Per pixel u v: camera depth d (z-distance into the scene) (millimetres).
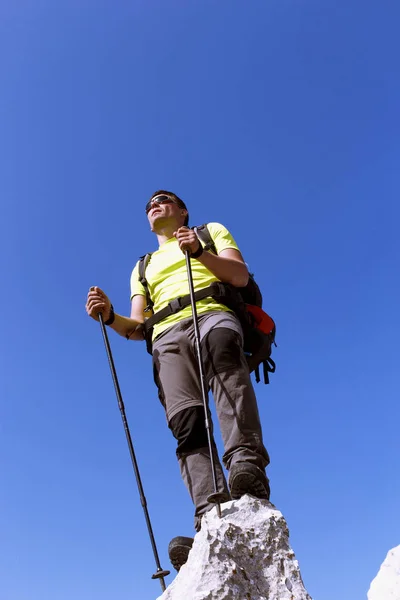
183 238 4105
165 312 4398
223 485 3781
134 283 4957
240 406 3762
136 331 4660
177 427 3992
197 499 3756
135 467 3650
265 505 3281
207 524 3111
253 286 4684
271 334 4668
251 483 3348
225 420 3775
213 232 4727
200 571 2881
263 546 3049
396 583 3959
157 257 4883
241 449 3635
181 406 4016
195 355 4168
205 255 4180
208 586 2834
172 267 4691
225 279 4332
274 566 3006
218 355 3926
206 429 3750
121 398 3930
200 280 4484
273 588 2932
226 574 2877
